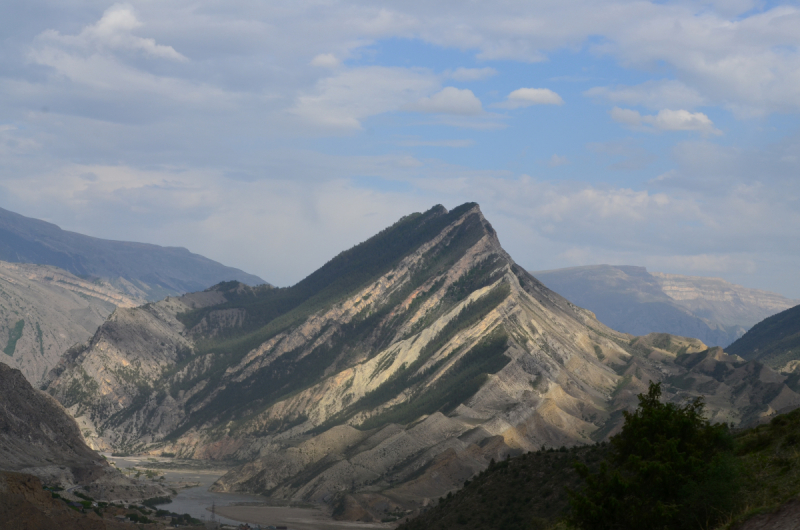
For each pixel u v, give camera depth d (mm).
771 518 45594
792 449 58469
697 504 54812
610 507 59031
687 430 65938
